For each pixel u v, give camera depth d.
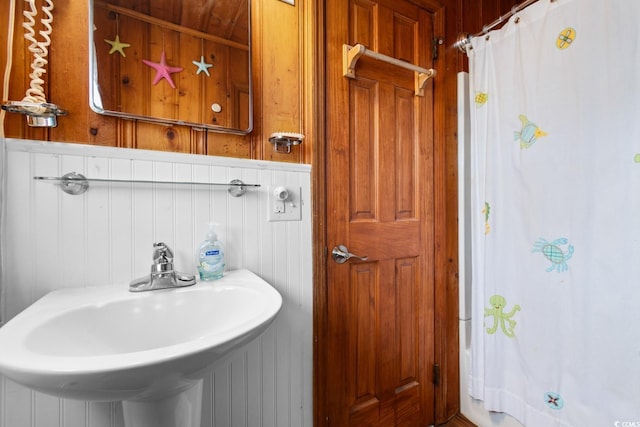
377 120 1.16
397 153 1.22
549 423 0.98
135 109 0.75
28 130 0.66
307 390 0.98
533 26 1.03
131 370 0.38
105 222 0.71
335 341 1.05
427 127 1.30
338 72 1.07
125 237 0.73
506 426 1.15
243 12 0.90
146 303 0.65
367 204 1.14
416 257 1.27
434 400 1.30
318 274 1.00
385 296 1.18
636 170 0.80
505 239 1.13
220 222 0.85
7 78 0.64
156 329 0.65
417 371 1.26
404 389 1.22
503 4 1.51
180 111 0.81
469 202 1.36
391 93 1.20
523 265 1.07
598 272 0.87
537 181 1.02
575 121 0.92
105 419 0.69
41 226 0.65
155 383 0.42
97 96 0.71
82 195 0.69
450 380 1.32
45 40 0.67
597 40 0.87
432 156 1.31
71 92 0.69
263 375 0.91
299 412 0.97
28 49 0.66
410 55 1.25
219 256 0.79
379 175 1.17
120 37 0.74
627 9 0.82
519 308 1.08
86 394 0.39
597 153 0.88
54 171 0.66
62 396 0.40
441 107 1.31
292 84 0.99
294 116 0.99
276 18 0.96
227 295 0.71
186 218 0.80
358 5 1.12
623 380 0.82
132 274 0.74
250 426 0.89
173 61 0.81
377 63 1.16
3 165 0.62
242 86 0.89
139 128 0.77
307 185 0.99
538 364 1.02
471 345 1.25
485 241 1.19
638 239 0.80
